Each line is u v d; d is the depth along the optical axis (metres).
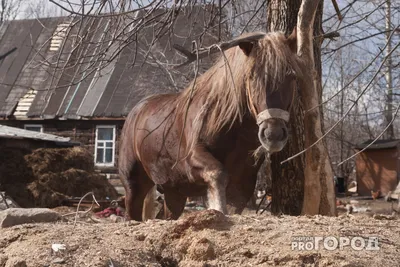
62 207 16.97
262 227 4.00
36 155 18.61
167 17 7.07
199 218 4.03
